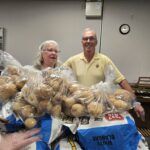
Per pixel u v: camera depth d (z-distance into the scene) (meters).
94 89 1.04
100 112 0.90
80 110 0.90
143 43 4.04
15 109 0.90
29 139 0.75
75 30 4.16
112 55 4.14
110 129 0.86
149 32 4.00
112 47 4.11
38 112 0.90
